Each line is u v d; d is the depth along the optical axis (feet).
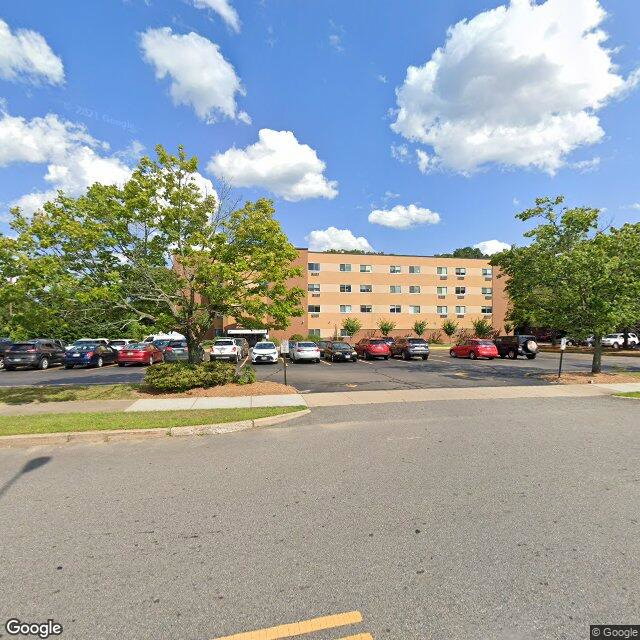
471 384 47.91
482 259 195.00
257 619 8.86
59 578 10.43
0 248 35.22
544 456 20.33
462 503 14.74
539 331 165.27
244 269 41.55
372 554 11.40
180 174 42.78
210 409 32.27
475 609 9.11
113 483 17.24
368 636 8.33
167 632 8.51
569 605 9.22
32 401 37.52
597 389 43.32
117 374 65.82
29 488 16.75
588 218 53.52
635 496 15.30
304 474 18.04
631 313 49.49
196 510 14.43
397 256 186.39
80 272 39.99
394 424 27.84
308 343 87.40
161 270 44.06
